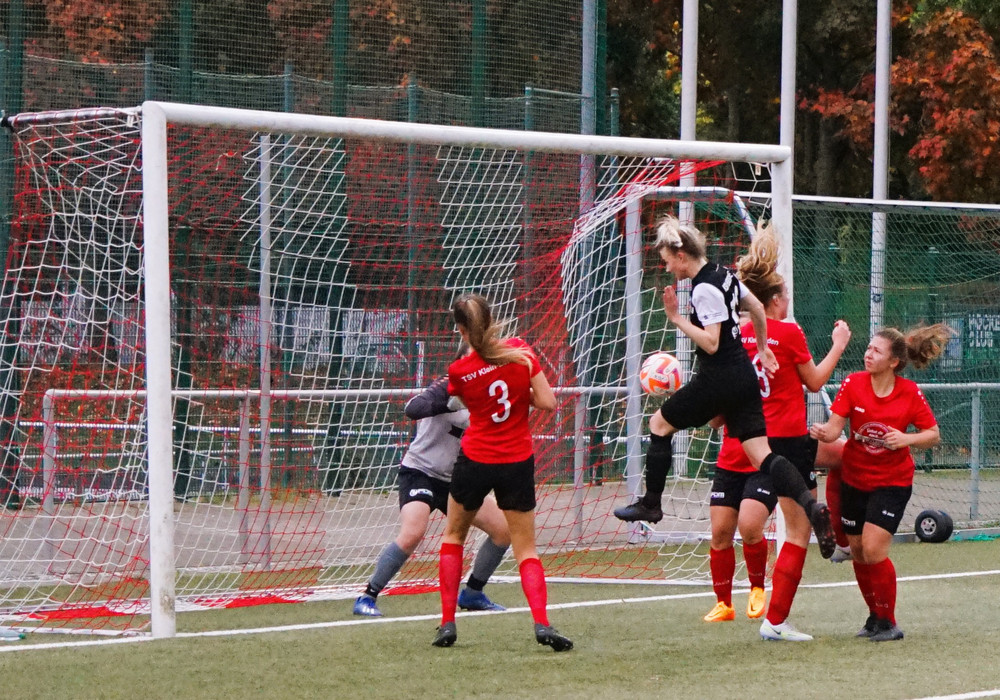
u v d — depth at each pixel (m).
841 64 77.69
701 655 17.78
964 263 41.81
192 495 30.53
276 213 31.59
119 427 27.12
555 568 27.20
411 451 22.28
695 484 29.89
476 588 22.14
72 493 27.81
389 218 32.44
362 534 29.59
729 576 20.86
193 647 18.47
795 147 83.69
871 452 18.97
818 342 38.50
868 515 18.89
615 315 30.19
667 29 74.56
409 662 17.31
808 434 19.98
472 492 18.23
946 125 63.19
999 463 39.69
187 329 31.28
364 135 21.28
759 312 18.80
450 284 32.47
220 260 31.70
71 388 28.02
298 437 31.06
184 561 27.03
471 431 18.33
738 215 29.50
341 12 41.12
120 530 28.55
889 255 41.34
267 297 27.30
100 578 26.08
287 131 20.86
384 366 31.72
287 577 26.16
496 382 17.92
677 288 28.89
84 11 39.03
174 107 19.98
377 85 41.38
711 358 18.48
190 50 39.91
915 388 18.97
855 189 82.44
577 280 29.72
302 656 17.77
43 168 24.95
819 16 73.62
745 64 79.19
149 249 19.70
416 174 32.75
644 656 17.72
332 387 31.53
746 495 20.31
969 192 65.56
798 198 30.58
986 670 16.62
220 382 31.05
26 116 22.55
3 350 28.94
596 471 29.72
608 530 30.77
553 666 17.02
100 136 24.95
